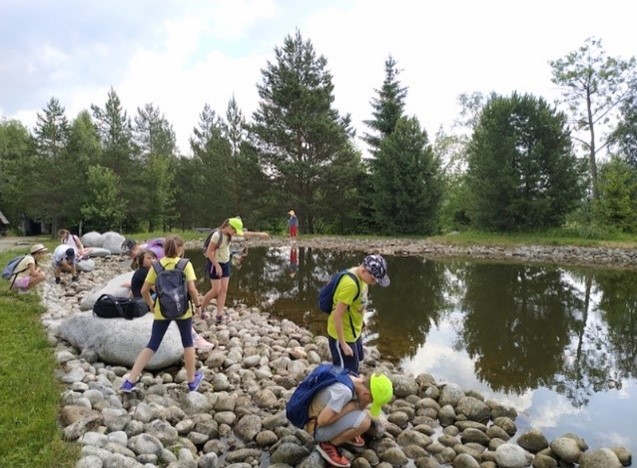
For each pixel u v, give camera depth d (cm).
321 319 900
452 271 1612
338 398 363
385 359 689
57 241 2325
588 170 2914
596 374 636
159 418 427
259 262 1723
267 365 607
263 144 3216
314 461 368
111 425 391
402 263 1825
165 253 483
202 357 607
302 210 3180
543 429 474
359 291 421
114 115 3662
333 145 3145
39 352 527
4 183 3934
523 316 954
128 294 740
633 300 1122
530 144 2688
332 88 3241
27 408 391
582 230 2542
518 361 687
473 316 951
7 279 828
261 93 3184
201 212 3809
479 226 2811
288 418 391
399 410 494
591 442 447
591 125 3206
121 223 3438
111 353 543
